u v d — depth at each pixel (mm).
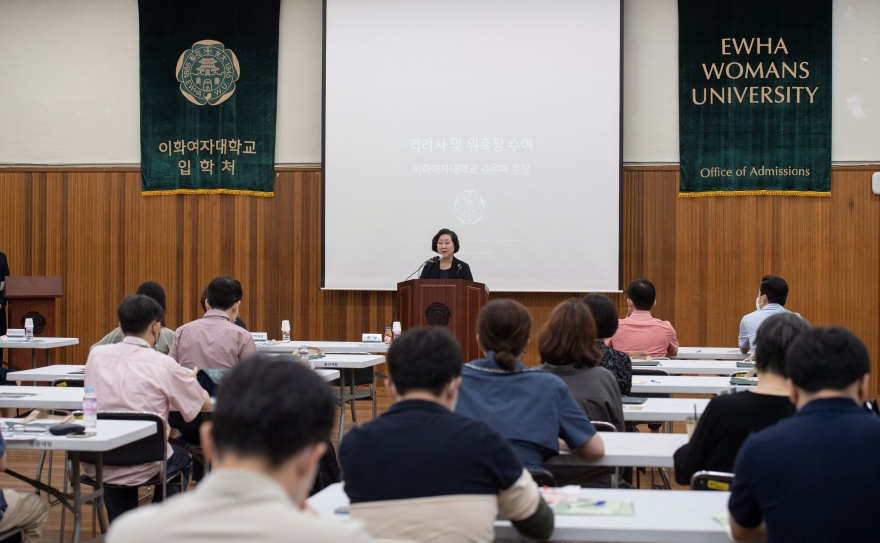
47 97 8898
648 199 8383
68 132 8883
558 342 3055
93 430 2965
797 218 8219
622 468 3832
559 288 8312
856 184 8172
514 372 2484
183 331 4586
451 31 8398
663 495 2232
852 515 1647
